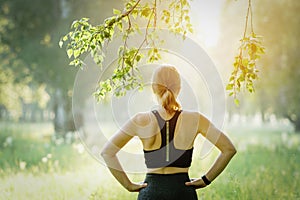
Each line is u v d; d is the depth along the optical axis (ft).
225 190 29.50
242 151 51.08
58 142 55.26
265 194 29.66
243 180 33.24
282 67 82.69
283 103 106.73
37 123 128.36
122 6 67.10
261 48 20.12
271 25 77.00
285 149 53.36
